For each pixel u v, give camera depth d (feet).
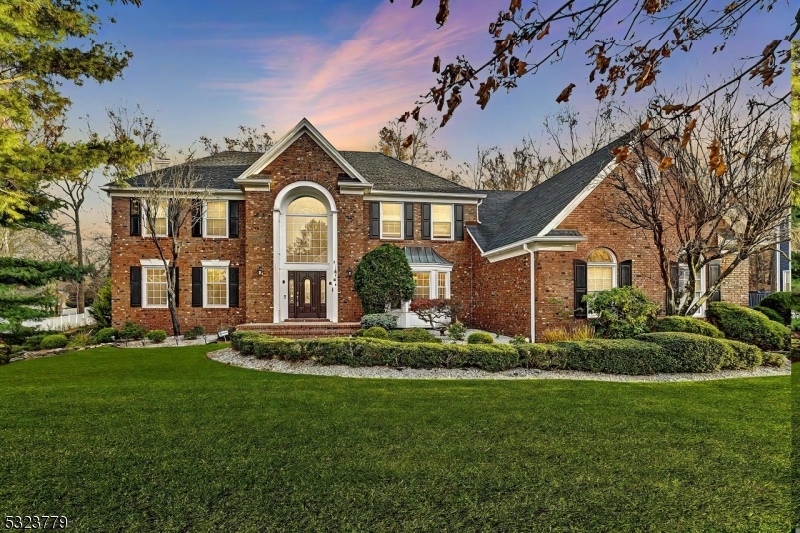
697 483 15.87
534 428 21.59
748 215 46.01
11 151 42.01
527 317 55.62
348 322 65.10
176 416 23.59
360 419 22.99
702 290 58.34
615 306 46.80
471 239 74.59
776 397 28.02
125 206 68.03
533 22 10.73
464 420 22.82
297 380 33.01
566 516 13.65
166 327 68.33
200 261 69.00
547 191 70.44
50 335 64.75
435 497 14.75
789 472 16.76
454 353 36.58
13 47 43.16
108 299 72.33
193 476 16.31
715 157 10.52
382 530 12.84
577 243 54.54
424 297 70.95
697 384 32.17
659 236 51.11
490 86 11.56
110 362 42.93
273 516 13.60
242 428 21.61
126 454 18.40
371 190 69.51
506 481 15.90
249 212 65.31
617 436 20.52
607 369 36.09
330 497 14.74
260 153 85.97
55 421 22.81
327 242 68.95
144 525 13.17
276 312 65.10
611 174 54.70
